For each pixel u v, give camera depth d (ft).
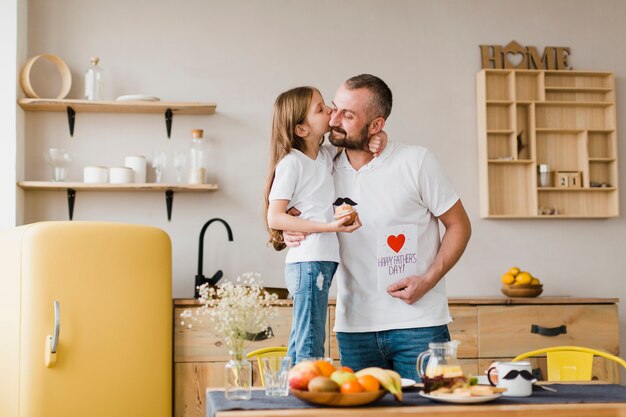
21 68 15.48
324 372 7.29
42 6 16.03
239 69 16.48
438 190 10.00
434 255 10.26
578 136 17.38
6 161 15.01
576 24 17.63
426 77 17.03
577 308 15.25
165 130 16.20
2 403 12.88
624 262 17.42
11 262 12.88
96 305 12.96
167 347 13.66
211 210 16.21
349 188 10.08
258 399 7.59
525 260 17.07
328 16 16.83
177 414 14.06
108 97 16.10
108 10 16.21
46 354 12.44
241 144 16.38
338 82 16.76
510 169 17.11
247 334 7.77
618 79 17.63
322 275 9.55
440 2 17.19
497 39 17.33
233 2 16.57
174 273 16.02
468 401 7.26
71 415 12.64
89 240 12.98
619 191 17.53
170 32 16.34
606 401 7.52
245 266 16.22
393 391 7.18
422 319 9.74
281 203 9.56
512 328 15.05
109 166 15.99
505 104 17.11
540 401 7.52
